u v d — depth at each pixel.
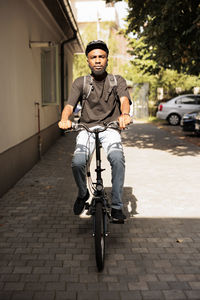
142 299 2.78
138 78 23.14
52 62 9.25
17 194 5.75
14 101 6.41
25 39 7.36
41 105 9.27
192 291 2.89
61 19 10.67
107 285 2.98
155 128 17.36
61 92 14.21
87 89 3.51
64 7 9.28
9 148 6.11
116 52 31.86
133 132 15.46
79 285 2.98
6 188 5.86
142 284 2.99
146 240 3.93
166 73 22.28
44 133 9.77
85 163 3.45
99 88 3.52
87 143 3.54
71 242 3.88
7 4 5.98
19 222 4.48
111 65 30.44
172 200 5.43
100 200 3.31
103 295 2.83
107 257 3.50
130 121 3.20
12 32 6.30
